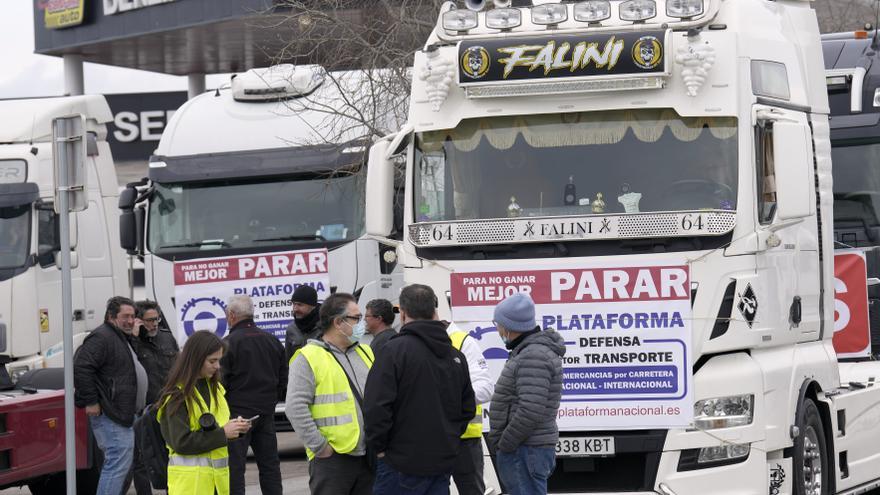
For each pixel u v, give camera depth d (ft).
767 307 33.63
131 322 38.81
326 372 28.89
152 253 56.29
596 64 33.35
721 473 33.12
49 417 40.50
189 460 28.73
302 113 56.59
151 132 148.87
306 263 54.80
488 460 33.71
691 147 33.35
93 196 62.64
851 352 41.73
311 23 59.88
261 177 55.77
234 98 57.57
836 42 47.44
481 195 34.14
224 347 29.19
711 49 33.22
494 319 30.58
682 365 32.89
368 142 55.16
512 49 33.76
